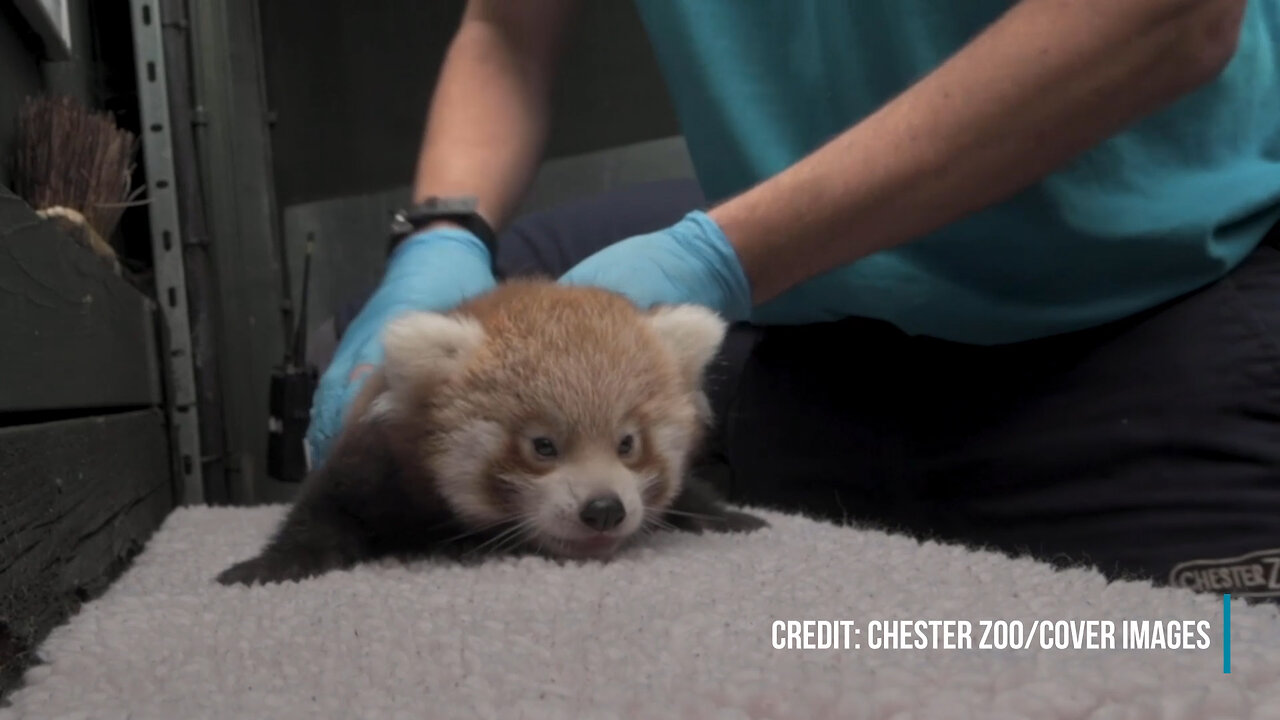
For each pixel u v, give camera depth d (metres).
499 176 1.01
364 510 0.80
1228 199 0.83
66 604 0.71
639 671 0.60
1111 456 0.85
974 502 0.91
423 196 1.00
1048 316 0.87
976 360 0.91
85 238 0.90
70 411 0.81
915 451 0.93
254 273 1.22
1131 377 0.85
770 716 0.52
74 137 0.96
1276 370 0.82
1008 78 0.78
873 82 0.89
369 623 0.66
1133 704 0.51
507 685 0.58
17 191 0.95
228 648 0.65
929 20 0.86
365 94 1.23
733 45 0.91
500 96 1.03
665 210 1.14
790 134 0.91
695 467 0.96
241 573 0.76
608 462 0.80
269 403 1.18
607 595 0.69
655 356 0.82
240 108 1.20
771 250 0.85
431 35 1.22
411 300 0.91
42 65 1.00
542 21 1.04
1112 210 0.84
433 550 0.80
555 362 0.80
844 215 0.82
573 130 1.26
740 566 0.74
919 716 0.50
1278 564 0.80
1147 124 0.84
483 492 0.80
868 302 0.90
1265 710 0.49
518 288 0.85
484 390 0.80
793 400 0.98
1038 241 0.85
